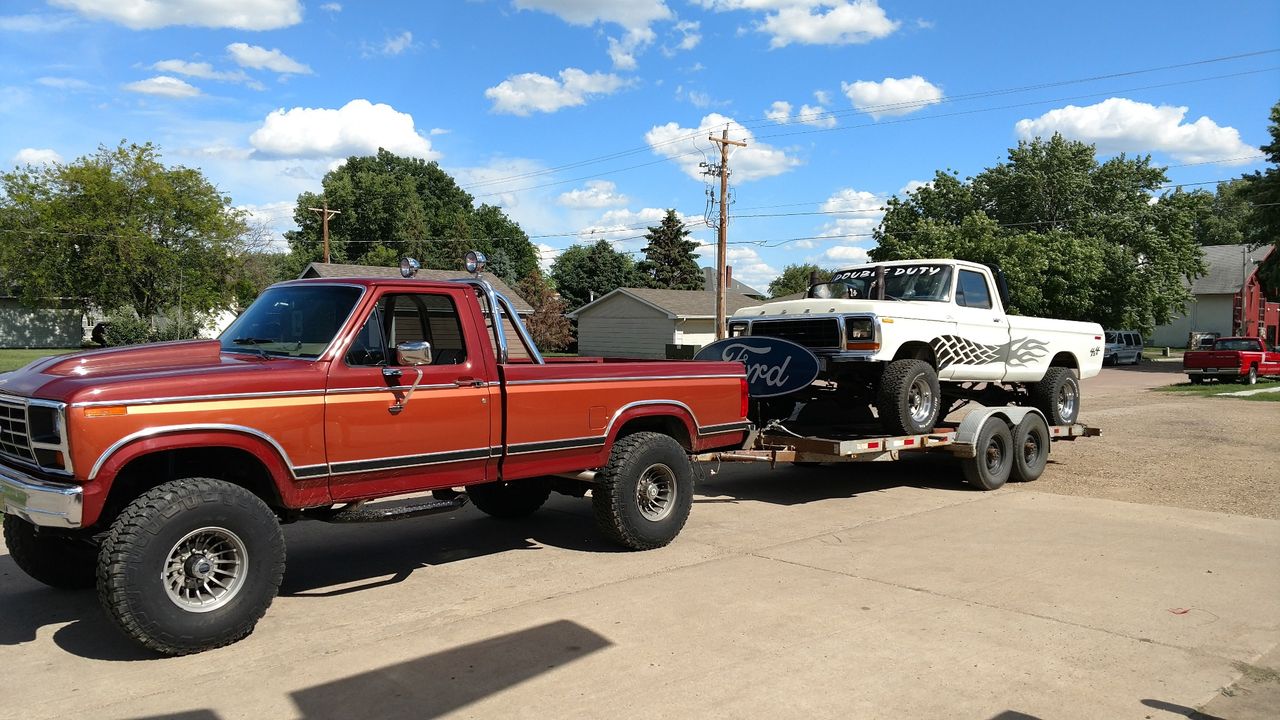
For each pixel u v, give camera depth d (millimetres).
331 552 6867
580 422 6453
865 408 10164
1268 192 42594
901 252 45344
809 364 8523
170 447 4527
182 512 4512
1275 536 7379
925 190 52188
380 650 4676
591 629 4988
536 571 6258
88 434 4281
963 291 10008
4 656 4617
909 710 3938
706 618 5176
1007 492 9500
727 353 9211
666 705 3979
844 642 4777
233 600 4715
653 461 6816
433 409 5602
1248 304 63219
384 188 84375
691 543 7098
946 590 5750
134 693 4125
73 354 5238
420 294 5734
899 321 8812
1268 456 12250
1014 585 5879
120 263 40438
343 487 5266
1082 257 43531
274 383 4898
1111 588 5820
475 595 5672
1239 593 5723
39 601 5570
